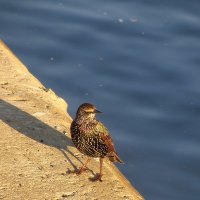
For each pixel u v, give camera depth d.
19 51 28.27
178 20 31.55
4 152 11.38
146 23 31.28
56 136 12.25
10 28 29.95
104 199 10.71
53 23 30.67
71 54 28.55
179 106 25.66
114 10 32.25
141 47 29.45
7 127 12.18
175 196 20.22
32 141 11.90
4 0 31.98
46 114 12.98
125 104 25.67
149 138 23.61
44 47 28.73
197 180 21.34
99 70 27.67
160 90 26.72
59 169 11.23
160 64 28.28
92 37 29.86
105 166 11.77
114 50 29.09
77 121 11.04
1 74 14.24
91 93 26.16
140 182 20.61
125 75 27.45
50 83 26.47
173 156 22.67
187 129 24.42
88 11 31.86
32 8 31.78
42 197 10.38
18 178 10.74
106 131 11.14
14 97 13.38
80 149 11.22
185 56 28.92
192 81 27.33
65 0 32.88
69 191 10.70
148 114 25.11
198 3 32.97
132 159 22.03
